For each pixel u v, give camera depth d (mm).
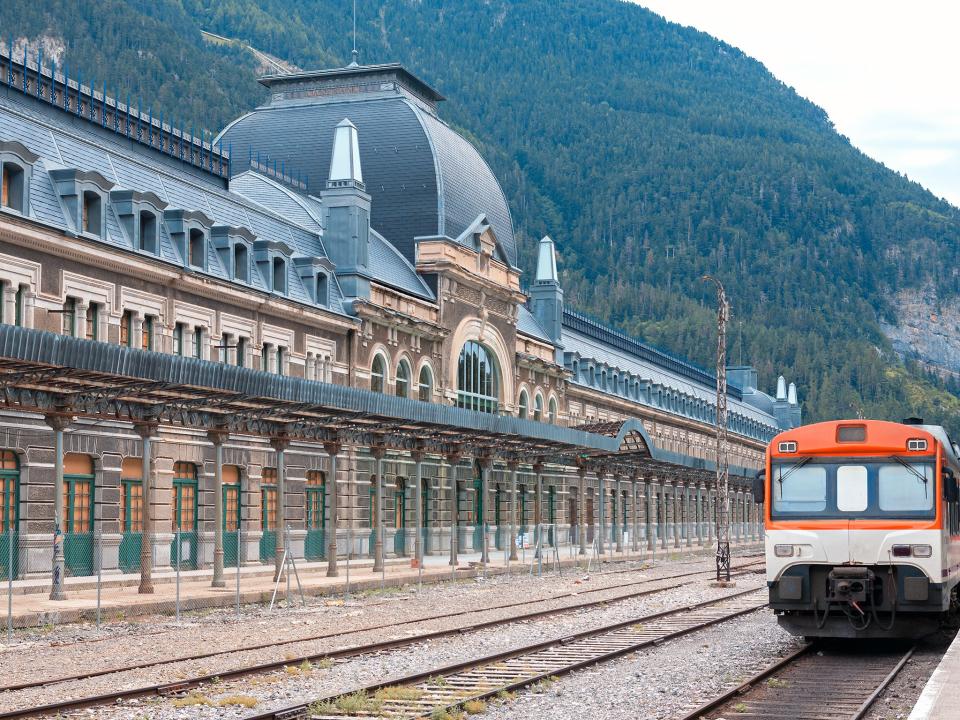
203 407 35312
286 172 64875
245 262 45438
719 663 22359
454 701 17594
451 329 61344
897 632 23438
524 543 64938
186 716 16312
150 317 40156
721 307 49500
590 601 36875
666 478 83375
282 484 39250
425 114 66688
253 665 20953
